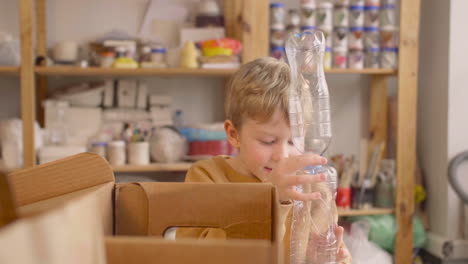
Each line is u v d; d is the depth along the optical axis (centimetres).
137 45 199
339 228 59
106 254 33
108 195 49
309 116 57
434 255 210
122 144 185
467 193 208
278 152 81
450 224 207
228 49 183
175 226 51
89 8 210
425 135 224
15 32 204
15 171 49
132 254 33
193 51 184
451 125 208
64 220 27
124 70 180
